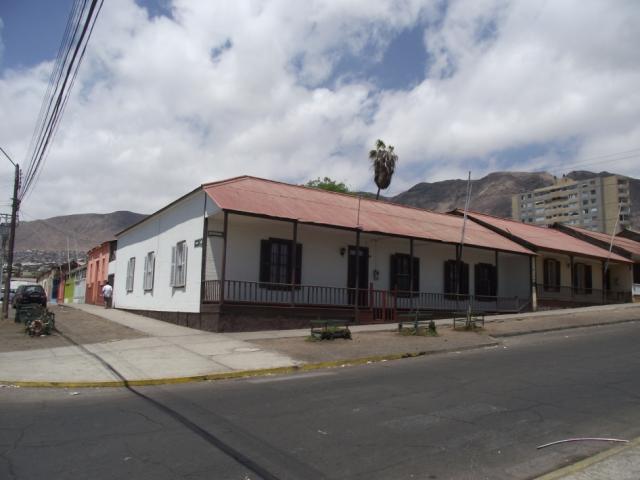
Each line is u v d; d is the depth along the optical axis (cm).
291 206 1908
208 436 634
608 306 3009
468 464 543
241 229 1892
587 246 3366
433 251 2489
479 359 1255
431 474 516
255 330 1714
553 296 3048
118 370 1063
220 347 1362
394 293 2111
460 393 873
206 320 1730
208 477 504
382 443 608
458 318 2145
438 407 778
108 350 1309
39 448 588
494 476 512
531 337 1716
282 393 882
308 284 2030
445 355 1338
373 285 2227
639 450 570
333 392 886
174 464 538
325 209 2038
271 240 1953
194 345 1394
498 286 2745
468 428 670
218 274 1831
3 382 958
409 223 2306
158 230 2341
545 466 540
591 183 11775
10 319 2280
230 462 545
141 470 521
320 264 2075
